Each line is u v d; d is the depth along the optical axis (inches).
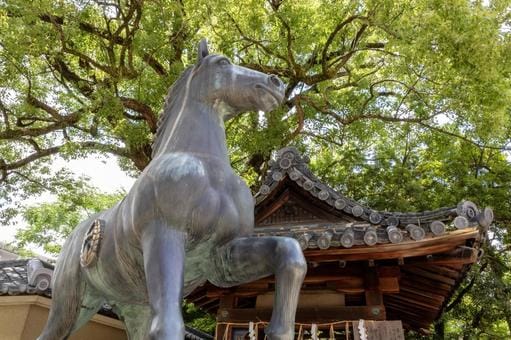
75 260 108.5
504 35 304.8
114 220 97.8
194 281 99.7
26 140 419.5
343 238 191.3
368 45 420.8
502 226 461.4
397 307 287.9
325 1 382.3
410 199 466.9
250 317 222.7
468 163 498.0
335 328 210.7
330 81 445.7
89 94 390.9
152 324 74.5
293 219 239.8
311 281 221.3
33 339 268.4
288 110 434.6
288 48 383.9
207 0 332.2
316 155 550.9
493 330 504.7
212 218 87.7
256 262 87.1
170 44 374.0
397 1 323.6
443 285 229.3
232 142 418.9
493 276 438.9
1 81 368.5
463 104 337.1
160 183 85.8
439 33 287.1
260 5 389.4
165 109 107.3
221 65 100.7
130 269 93.7
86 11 365.1
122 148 402.9
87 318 115.2
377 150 538.3
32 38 314.0
